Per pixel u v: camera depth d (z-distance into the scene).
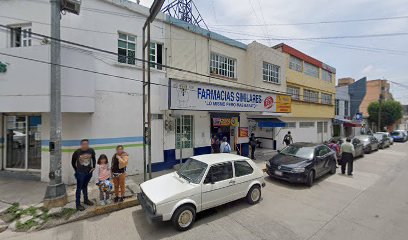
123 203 6.40
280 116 16.73
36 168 8.80
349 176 10.56
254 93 12.45
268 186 8.76
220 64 13.23
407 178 10.40
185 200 5.33
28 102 7.12
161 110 10.30
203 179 5.76
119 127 9.04
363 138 18.84
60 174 6.21
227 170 6.33
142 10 9.73
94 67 8.38
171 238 4.92
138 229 5.30
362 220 5.88
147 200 5.43
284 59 16.97
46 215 5.64
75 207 6.01
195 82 9.73
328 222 5.74
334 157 10.97
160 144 10.30
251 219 5.86
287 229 5.35
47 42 8.09
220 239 4.89
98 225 5.46
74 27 8.22
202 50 12.01
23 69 7.13
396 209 6.64
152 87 10.04
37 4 8.18
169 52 10.59
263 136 17.39
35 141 8.80
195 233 5.14
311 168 8.89
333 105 24.83
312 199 7.39
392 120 35.72
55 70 6.12
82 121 8.21
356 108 29.73
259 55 14.51
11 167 9.09
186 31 11.29
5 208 5.98
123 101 9.16
